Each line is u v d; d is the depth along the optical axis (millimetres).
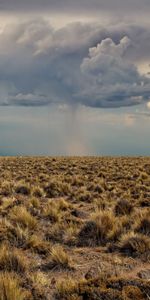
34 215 13047
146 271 7266
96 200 16078
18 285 6367
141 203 15352
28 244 9312
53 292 6430
